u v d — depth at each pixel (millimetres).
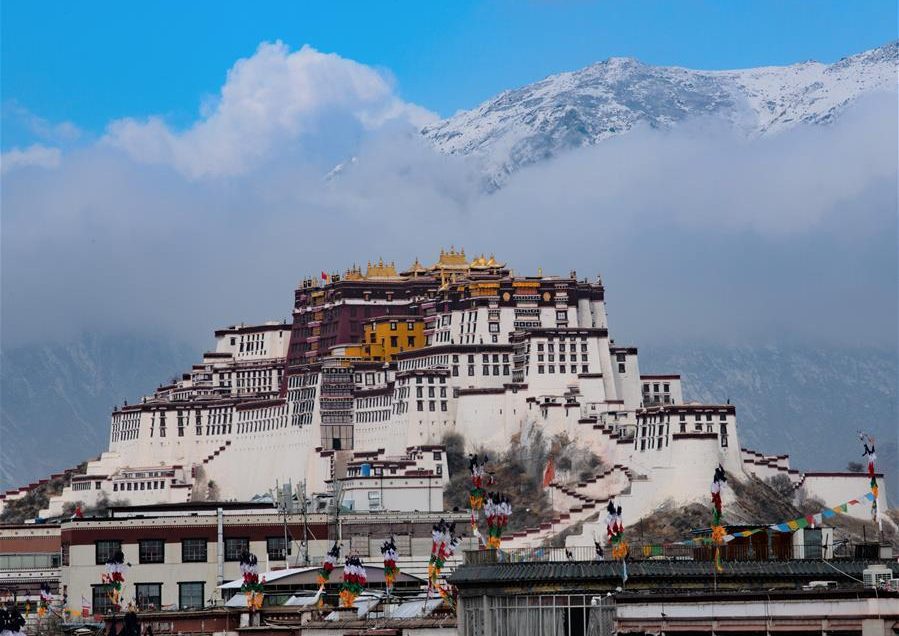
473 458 182875
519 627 150625
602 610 146375
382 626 173125
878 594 128500
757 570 147375
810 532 164500
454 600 176625
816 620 130500
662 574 147250
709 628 134750
